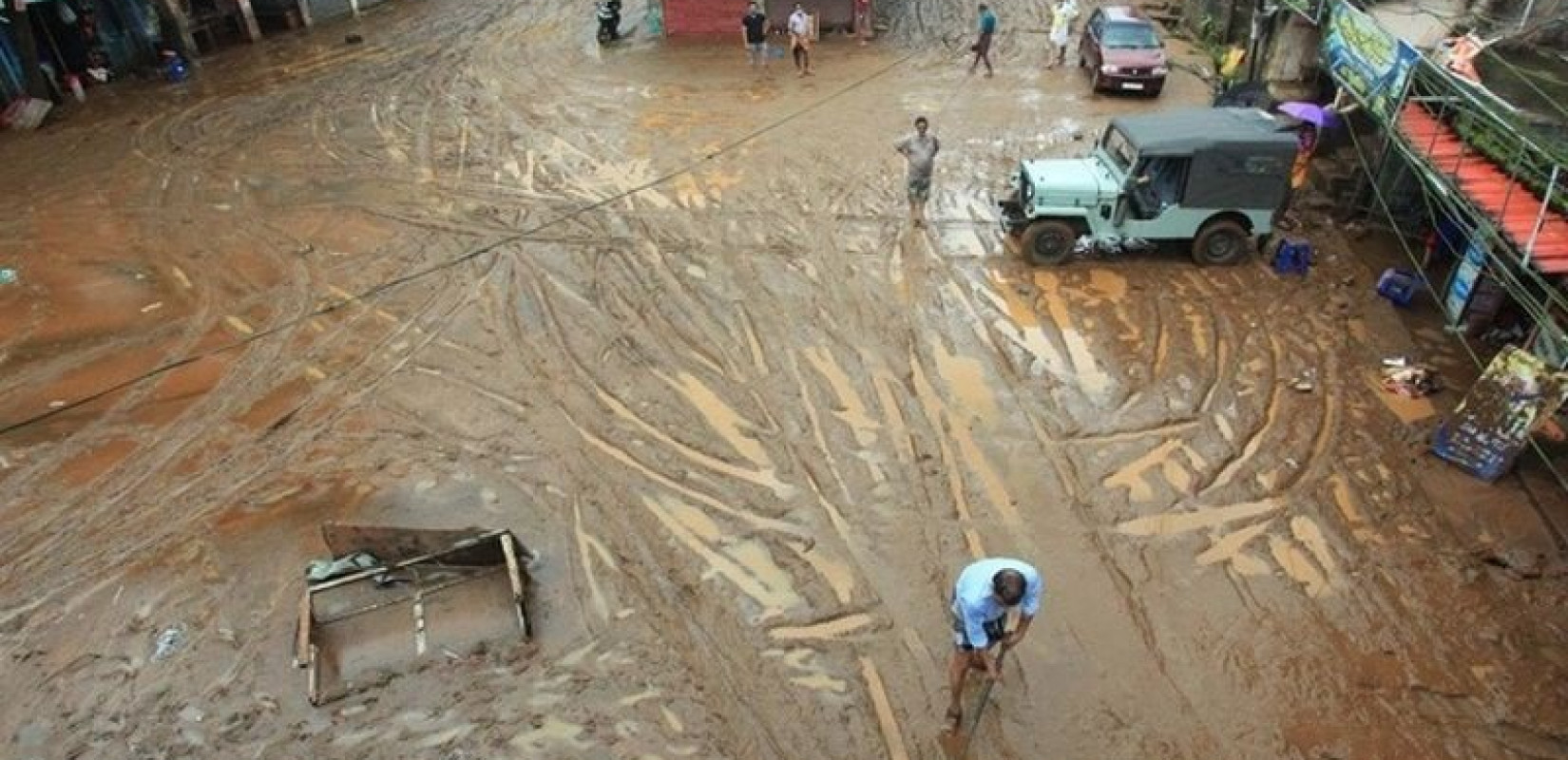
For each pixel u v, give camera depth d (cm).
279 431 1171
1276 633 905
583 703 851
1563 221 1125
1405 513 1031
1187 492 1067
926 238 1574
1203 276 1478
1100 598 943
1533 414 1017
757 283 1458
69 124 2091
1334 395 1210
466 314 1395
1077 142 1914
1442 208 1414
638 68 2358
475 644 898
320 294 1444
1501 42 1447
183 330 1362
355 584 958
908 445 1141
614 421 1186
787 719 838
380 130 2034
